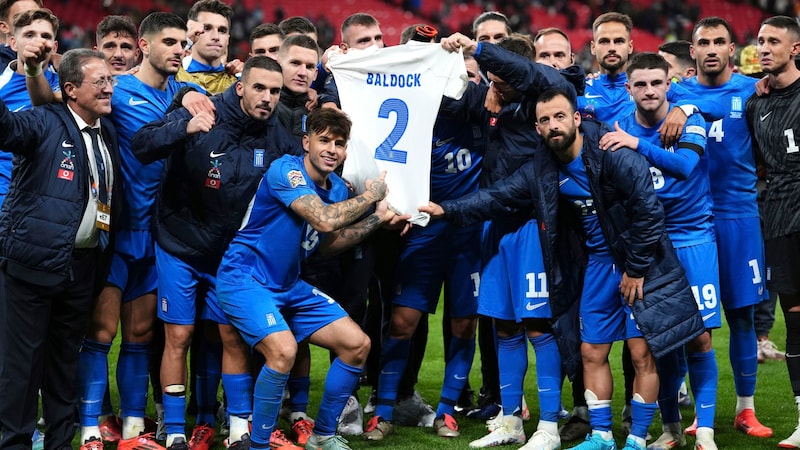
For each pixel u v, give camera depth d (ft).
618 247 16.22
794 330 18.47
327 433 16.67
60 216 15.15
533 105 17.33
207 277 16.80
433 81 17.56
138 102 17.34
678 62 23.63
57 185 15.19
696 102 17.69
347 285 18.63
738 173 19.35
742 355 19.07
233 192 16.22
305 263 18.31
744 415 19.04
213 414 17.78
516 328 18.10
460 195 19.06
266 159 16.49
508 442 17.83
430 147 17.53
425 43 17.56
